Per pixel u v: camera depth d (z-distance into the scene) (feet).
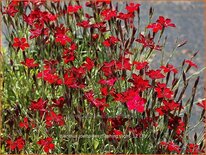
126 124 2.52
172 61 3.73
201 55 3.84
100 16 2.97
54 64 2.62
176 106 2.36
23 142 2.43
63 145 2.60
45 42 2.71
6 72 2.91
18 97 2.78
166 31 4.06
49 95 2.76
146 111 2.41
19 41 2.63
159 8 4.34
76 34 2.93
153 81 2.37
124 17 2.69
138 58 2.80
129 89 2.39
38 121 2.51
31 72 2.90
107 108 2.61
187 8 4.40
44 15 2.76
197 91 3.45
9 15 2.83
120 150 2.51
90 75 2.55
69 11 2.81
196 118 3.20
